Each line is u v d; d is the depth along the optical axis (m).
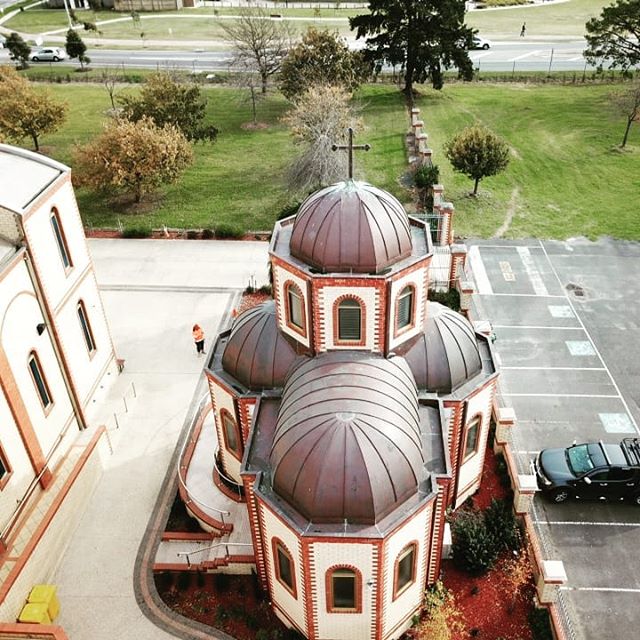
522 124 62.62
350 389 20.00
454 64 68.38
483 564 22.77
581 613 22.75
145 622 22.20
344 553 18.33
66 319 27.80
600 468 26.00
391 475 18.36
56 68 79.88
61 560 24.23
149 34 92.69
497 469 27.02
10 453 23.75
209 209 49.50
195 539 24.56
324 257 20.59
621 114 62.22
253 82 65.31
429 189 48.47
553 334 35.81
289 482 18.72
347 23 91.56
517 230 45.53
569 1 105.38
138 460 28.28
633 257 42.34
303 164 48.59
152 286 40.44
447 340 23.05
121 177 46.16
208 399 30.64
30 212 24.73
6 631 20.42
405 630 21.83
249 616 22.12
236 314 37.56
